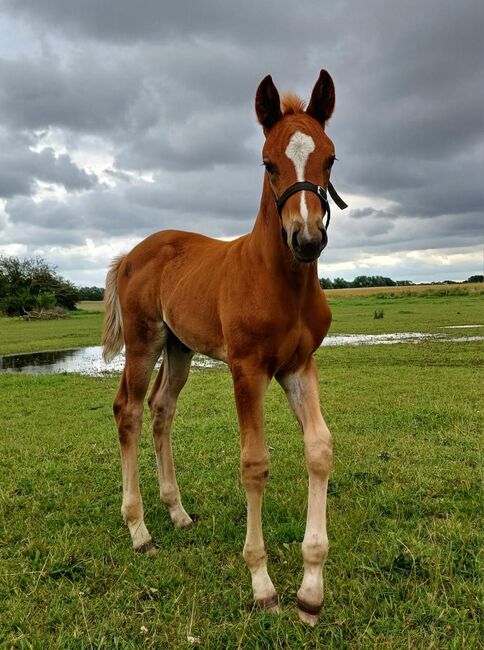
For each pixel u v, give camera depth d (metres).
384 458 4.75
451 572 2.76
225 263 3.13
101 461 5.11
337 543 3.16
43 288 53.62
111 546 3.34
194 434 5.89
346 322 23.86
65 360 15.42
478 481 4.06
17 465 4.98
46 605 2.71
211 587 2.82
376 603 2.58
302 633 2.40
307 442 2.67
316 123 2.75
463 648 2.23
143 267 3.97
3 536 3.49
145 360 3.76
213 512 3.80
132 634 2.45
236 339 2.77
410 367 10.35
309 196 2.42
